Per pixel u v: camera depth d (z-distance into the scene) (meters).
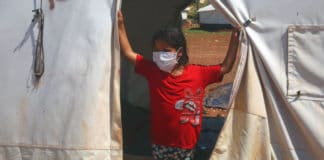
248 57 5.18
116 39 5.21
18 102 5.51
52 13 5.43
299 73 5.20
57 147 5.34
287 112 5.25
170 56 5.15
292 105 5.17
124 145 6.98
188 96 5.21
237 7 5.14
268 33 5.19
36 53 5.45
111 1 5.27
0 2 5.63
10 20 5.57
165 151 5.31
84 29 5.29
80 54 5.29
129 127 7.64
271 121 5.29
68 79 5.31
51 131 5.36
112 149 5.26
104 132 5.24
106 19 5.26
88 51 5.27
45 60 5.42
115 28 5.21
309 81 5.20
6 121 5.54
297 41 5.18
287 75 5.19
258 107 5.16
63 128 5.32
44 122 5.39
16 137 5.52
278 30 5.18
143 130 7.55
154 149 5.40
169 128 5.24
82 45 5.29
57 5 5.42
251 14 5.18
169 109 5.21
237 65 5.20
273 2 5.17
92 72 5.24
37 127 5.43
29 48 5.49
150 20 8.84
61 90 5.33
